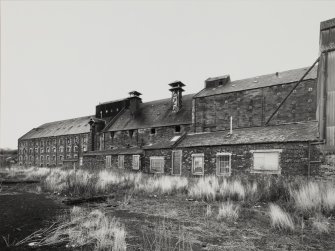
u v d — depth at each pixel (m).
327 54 14.55
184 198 11.26
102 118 52.88
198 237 5.95
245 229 6.57
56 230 5.82
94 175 16.39
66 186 12.55
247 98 31.38
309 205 8.17
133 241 5.55
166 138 36.66
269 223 7.08
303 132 17.19
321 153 14.94
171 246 5.27
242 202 10.01
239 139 19.89
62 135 60.00
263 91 30.41
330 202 8.11
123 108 48.78
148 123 39.59
